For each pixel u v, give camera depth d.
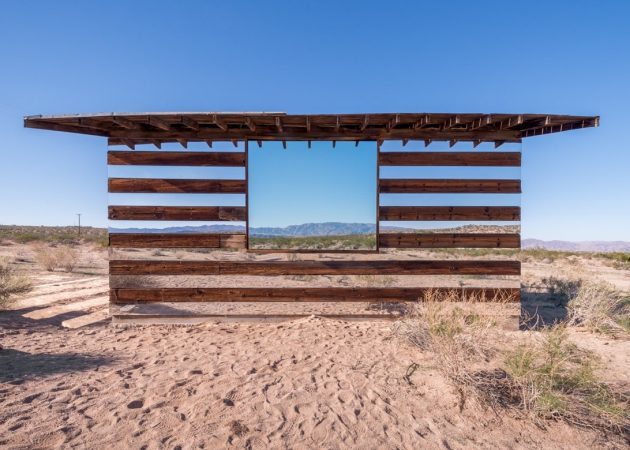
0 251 20.59
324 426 2.88
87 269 14.79
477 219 6.19
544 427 2.92
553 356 3.34
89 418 2.91
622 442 2.78
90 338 5.20
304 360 4.27
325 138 6.17
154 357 4.37
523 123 5.79
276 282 6.24
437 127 6.12
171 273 6.09
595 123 5.45
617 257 19.70
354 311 6.09
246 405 3.17
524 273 12.55
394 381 3.71
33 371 3.85
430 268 6.10
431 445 2.68
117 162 6.14
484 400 3.19
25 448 2.50
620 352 4.76
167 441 2.63
